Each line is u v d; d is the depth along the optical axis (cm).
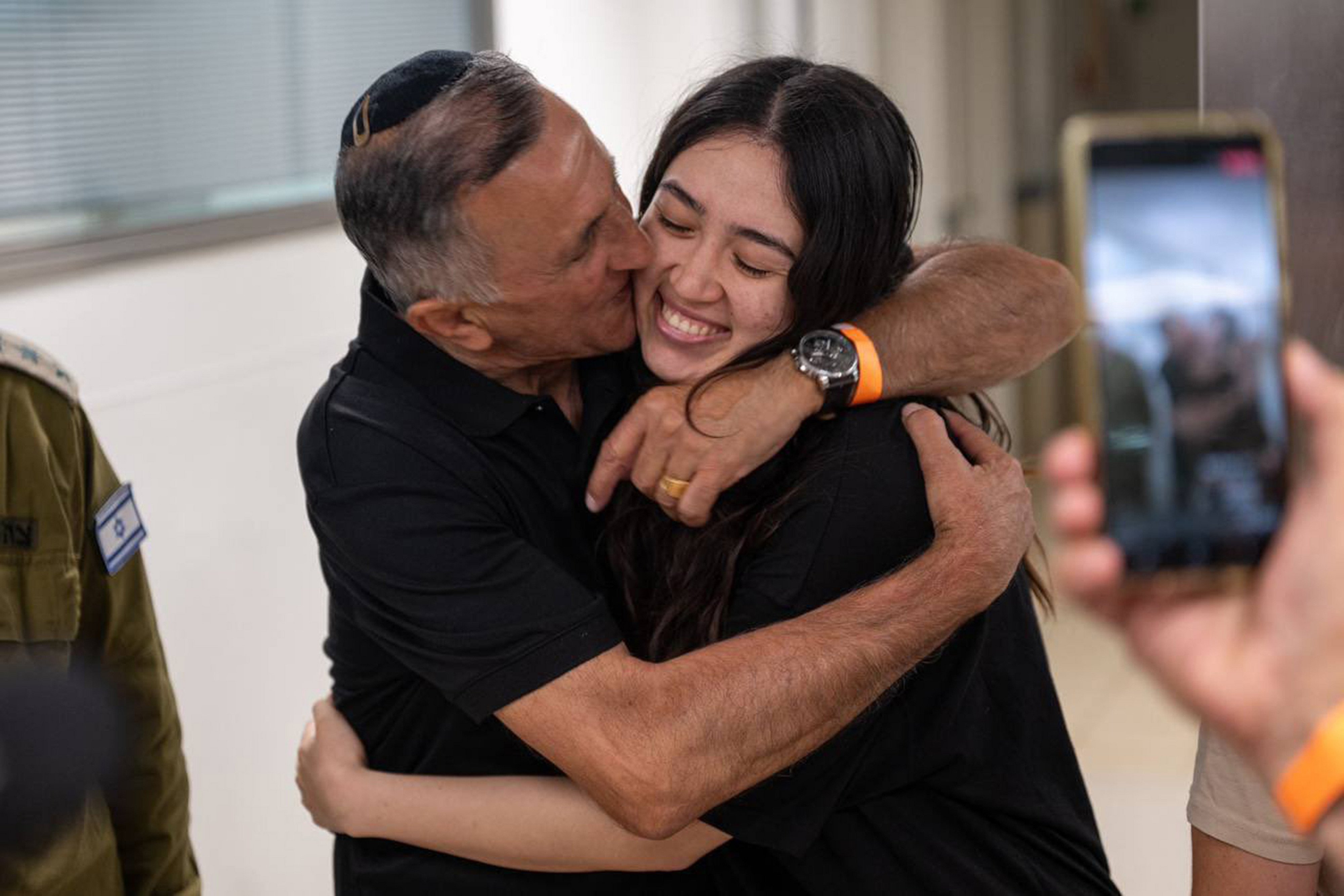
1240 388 66
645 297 149
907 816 151
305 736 166
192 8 341
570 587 138
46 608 147
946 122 485
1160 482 65
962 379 147
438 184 135
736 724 131
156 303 325
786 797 143
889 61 477
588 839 146
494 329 143
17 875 133
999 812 154
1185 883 300
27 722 83
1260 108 118
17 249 301
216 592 333
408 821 153
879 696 137
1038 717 158
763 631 136
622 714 133
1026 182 503
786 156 139
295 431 356
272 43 362
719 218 142
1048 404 486
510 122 135
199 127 345
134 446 317
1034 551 181
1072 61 499
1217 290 68
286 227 360
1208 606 63
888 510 141
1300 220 117
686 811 132
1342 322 116
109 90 325
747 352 146
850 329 144
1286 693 59
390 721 160
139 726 163
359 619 149
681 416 142
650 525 153
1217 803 136
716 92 145
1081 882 157
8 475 147
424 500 141
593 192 138
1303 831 58
